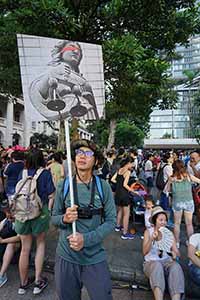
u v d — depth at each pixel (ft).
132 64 18.06
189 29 21.09
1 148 36.76
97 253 8.09
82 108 9.89
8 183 17.12
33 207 12.07
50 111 9.48
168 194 19.47
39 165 12.80
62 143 23.50
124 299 12.49
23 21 16.15
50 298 12.16
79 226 7.89
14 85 20.59
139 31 21.01
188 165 22.80
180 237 19.36
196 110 102.83
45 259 15.20
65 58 10.07
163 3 18.54
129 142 139.64
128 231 20.34
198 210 18.60
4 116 121.80
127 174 19.65
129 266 14.82
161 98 27.48
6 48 17.48
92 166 8.22
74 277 8.05
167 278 11.68
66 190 8.22
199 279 12.17
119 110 33.35
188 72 105.81
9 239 13.35
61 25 17.34
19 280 13.65
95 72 10.43
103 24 20.35
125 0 18.56
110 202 8.25
